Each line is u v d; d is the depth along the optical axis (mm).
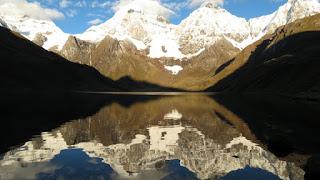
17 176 41344
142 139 74312
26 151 56906
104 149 61219
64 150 58875
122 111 142250
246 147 62281
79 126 90875
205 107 164375
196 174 44500
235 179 41625
